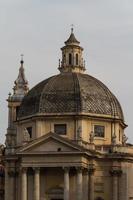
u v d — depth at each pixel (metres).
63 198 180.50
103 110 190.62
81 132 184.25
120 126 196.12
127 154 185.62
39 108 189.75
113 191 183.62
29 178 181.62
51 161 178.25
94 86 195.62
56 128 188.25
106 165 185.62
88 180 181.88
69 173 180.00
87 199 180.12
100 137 189.50
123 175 184.75
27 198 180.38
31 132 191.38
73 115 187.00
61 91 192.00
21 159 181.25
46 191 182.62
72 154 177.00
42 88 194.88
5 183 191.00
